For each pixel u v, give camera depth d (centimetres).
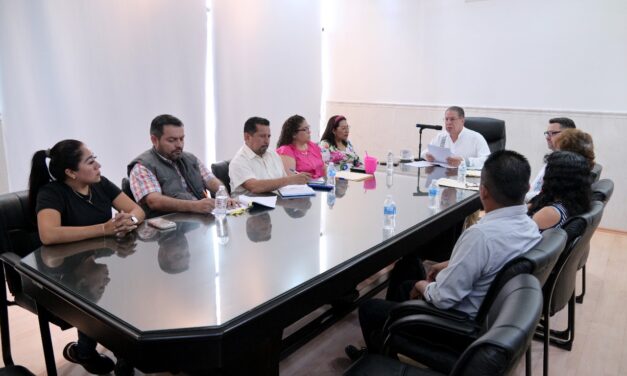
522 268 125
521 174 138
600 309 264
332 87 576
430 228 200
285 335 222
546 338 183
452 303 138
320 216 204
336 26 556
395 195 249
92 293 121
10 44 315
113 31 363
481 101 471
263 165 272
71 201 176
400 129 530
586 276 312
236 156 265
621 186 408
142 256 149
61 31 336
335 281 140
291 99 531
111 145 375
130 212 193
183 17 406
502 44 448
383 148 547
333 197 243
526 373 170
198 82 427
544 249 134
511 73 448
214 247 159
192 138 431
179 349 102
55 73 337
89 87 356
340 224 191
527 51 436
